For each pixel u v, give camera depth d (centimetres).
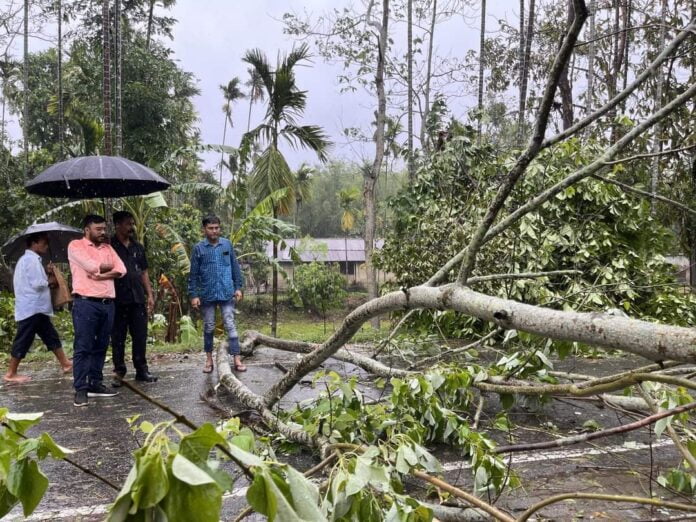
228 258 702
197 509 97
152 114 2275
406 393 375
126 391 612
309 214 6297
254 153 1329
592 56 1229
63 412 527
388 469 236
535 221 886
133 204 1141
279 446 400
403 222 1073
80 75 2319
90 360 568
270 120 1205
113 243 638
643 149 1006
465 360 672
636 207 914
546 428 455
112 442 435
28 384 670
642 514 295
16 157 1903
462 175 1021
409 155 1528
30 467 135
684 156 1227
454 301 251
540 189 866
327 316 2497
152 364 790
